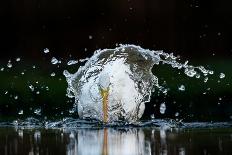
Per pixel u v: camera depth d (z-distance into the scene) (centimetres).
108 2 4675
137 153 1373
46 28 4766
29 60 4575
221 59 4459
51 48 4725
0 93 3306
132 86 2219
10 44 4703
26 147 1502
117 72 2212
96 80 2225
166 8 4641
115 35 4650
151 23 4625
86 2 4766
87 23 4694
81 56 4681
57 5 4772
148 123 2156
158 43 4625
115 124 2134
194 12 4681
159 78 3634
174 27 4650
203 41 4675
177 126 2083
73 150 1438
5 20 4784
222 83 3478
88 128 2036
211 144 1526
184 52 4638
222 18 4750
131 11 4634
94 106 2175
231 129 1950
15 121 2325
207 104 2909
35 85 3519
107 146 1506
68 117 2470
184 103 2953
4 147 1502
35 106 2936
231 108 2747
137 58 2314
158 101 3002
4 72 4031
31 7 4762
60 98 3172
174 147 1471
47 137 1738
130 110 2195
